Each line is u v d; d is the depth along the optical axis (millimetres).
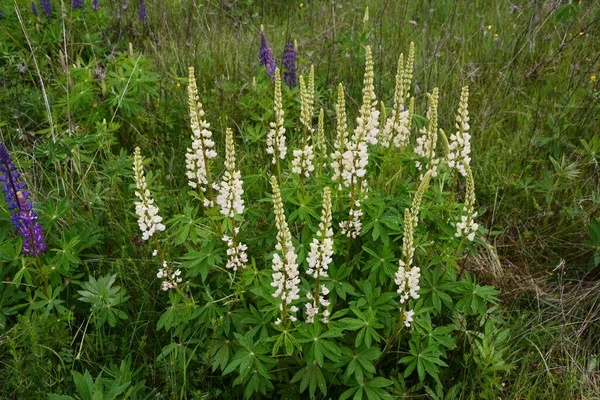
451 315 1236
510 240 1549
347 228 1130
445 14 2545
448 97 1913
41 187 1484
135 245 1311
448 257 1153
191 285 1164
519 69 2113
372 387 1045
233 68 1969
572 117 1801
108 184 1539
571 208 1542
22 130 1634
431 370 1047
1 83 1897
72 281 1203
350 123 1794
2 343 1093
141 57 1783
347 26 2363
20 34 2096
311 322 1025
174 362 1048
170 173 1581
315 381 1029
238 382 1023
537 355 1231
